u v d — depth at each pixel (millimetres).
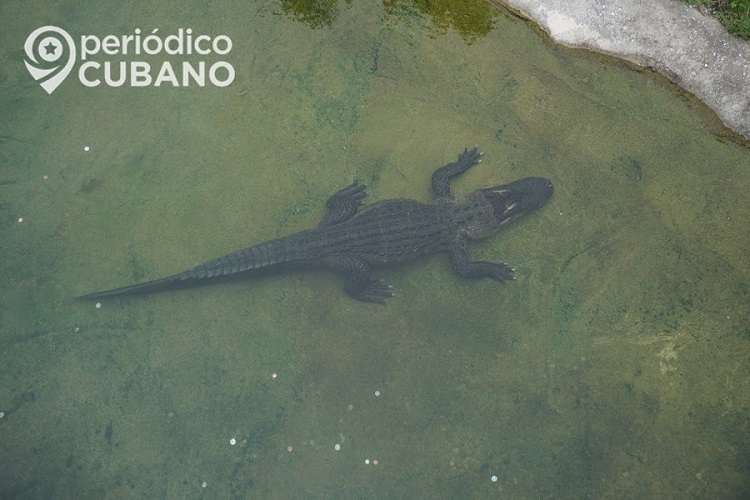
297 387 5465
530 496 5242
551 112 6148
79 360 5406
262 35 6277
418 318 5676
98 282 5598
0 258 5562
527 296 5734
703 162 5973
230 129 6016
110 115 6008
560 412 5461
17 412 5254
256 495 5188
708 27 5922
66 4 6203
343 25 6312
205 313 5574
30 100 5953
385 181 6023
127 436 5273
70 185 5805
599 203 5945
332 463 5289
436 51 6273
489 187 5980
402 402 5465
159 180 5867
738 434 5352
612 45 6070
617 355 5586
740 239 5812
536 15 6164
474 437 5391
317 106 6105
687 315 5656
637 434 5398
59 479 5137
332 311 5652
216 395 5414
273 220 5855
